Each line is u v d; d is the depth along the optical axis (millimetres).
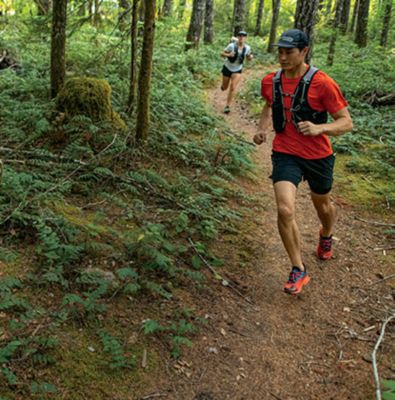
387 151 8008
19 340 2828
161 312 3453
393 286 4336
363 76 12461
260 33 33969
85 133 5836
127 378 2836
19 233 3873
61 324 3082
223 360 3164
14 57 9234
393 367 3260
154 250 3869
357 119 9641
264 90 3934
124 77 8727
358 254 4906
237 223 5156
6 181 4309
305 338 3527
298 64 3635
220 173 6371
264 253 4664
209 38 22406
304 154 3855
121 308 3379
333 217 4410
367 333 3633
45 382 2648
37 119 6145
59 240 3854
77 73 8312
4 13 10312
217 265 4258
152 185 5367
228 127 8898
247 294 3961
